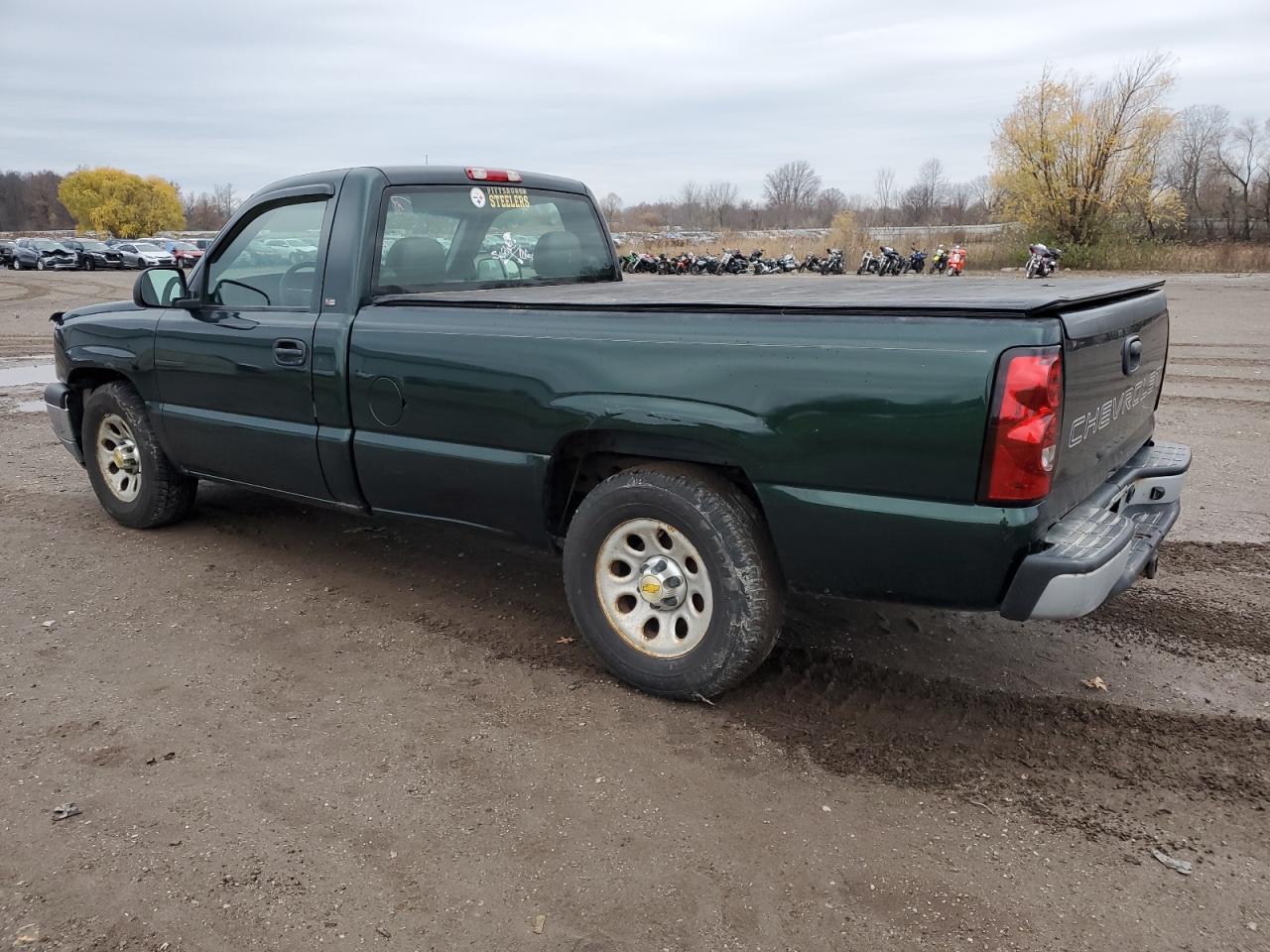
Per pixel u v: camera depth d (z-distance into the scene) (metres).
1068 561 2.64
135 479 5.27
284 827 2.69
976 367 2.59
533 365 3.40
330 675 3.61
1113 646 3.82
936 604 2.88
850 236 40.81
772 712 3.31
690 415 3.06
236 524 5.45
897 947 2.23
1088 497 3.15
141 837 2.64
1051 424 2.59
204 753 3.07
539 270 4.88
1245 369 10.41
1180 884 2.44
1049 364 2.55
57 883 2.46
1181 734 3.15
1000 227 41.25
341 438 4.03
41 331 15.58
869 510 2.82
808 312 2.88
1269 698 3.38
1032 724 3.22
